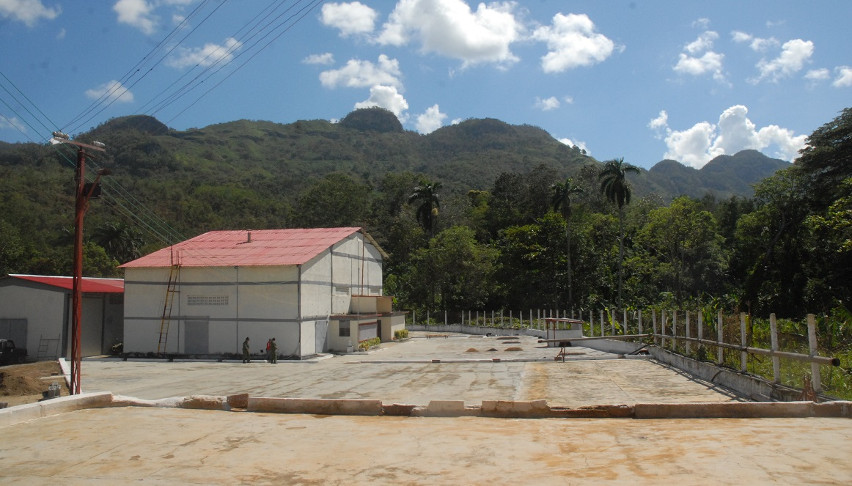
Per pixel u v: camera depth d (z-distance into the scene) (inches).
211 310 1331.2
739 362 597.6
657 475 269.1
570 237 2549.2
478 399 632.4
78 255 641.0
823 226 1672.0
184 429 415.8
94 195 654.5
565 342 1020.5
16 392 776.3
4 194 2901.1
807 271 1932.8
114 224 2871.6
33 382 817.5
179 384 850.8
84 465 331.6
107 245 2842.0
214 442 375.6
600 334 1341.0
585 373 822.5
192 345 1332.4
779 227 2177.7
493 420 419.5
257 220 3750.0
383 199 4119.1
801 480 250.1
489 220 3592.5
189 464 326.3
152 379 924.0
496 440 355.3
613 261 2699.3
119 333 1528.1
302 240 1525.6
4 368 1071.6
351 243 1630.2
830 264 1800.0
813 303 1792.6
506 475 283.9
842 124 1962.4
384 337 1731.1
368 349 1482.5
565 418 417.4
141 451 358.0
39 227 2859.3
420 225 3223.4
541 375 824.9
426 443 354.6
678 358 788.0
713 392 586.9
